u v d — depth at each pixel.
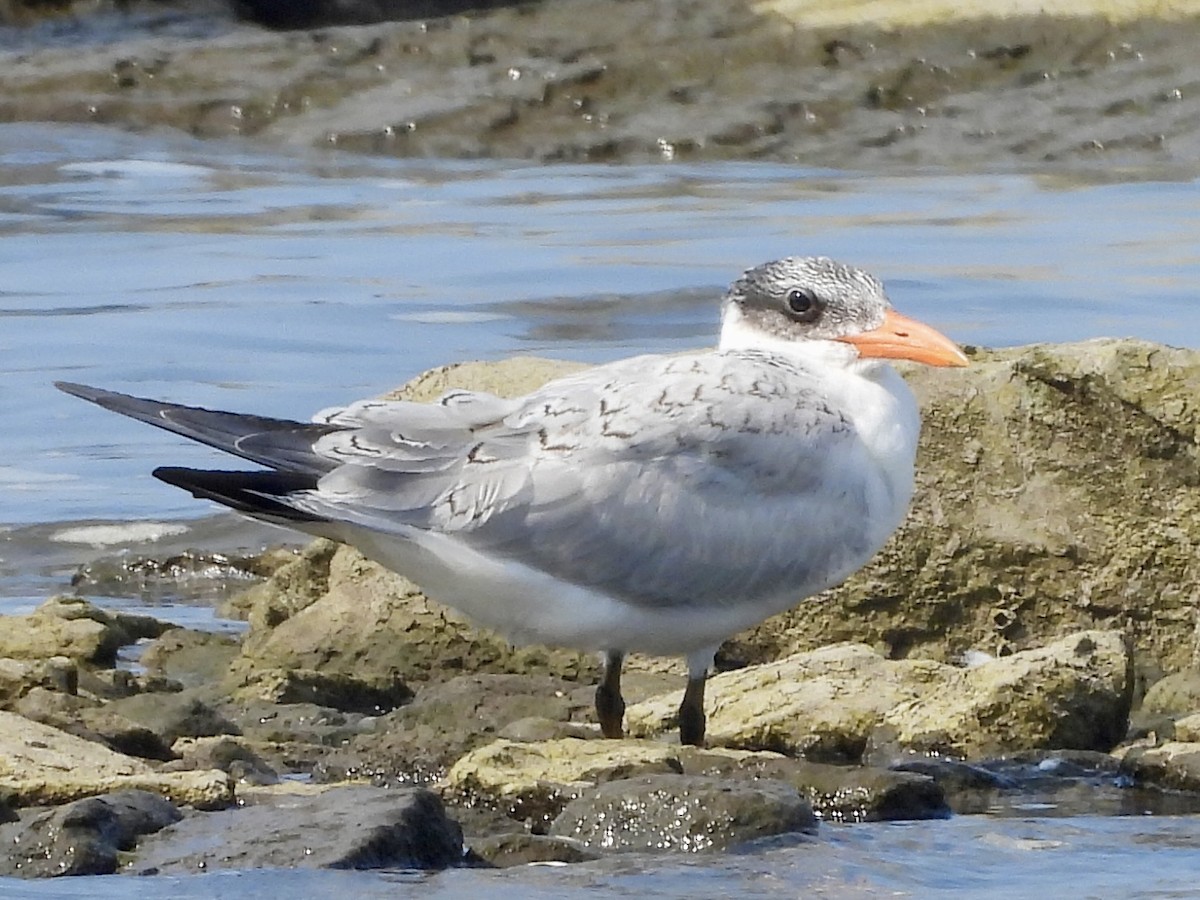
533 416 11.81
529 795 11.03
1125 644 12.91
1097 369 14.15
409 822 10.20
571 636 11.92
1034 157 34.44
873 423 12.34
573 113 36.72
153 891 9.65
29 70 39.53
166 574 17.28
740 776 11.34
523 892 9.79
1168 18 37.03
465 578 11.72
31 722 11.76
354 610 14.51
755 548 11.84
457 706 13.07
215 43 40.03
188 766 11.71
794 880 10.07
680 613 11.88
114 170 34.81
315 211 31.19
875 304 12.61
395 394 15.16
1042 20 37.16
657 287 25.27
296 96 37.94
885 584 14.16
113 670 13.99
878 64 36.81
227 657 14.77
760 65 37.22
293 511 11.50
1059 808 11.44
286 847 10.06
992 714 12.40
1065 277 25.45
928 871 10.26
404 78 38.09
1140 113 35.16
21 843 10.09
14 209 31.62
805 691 12.73
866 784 11.26
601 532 11.61
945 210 30.11
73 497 18.73
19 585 16.88
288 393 21.05
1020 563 14.15
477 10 42.19
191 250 28.41
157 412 11.88
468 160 35.91
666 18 38.62
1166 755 11.84
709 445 11.73
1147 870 10.30
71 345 23.11
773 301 12.75
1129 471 14.16
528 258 27.11
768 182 33.09
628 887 9.90
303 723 13.05
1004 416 14.29
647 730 12.70
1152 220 29.08
